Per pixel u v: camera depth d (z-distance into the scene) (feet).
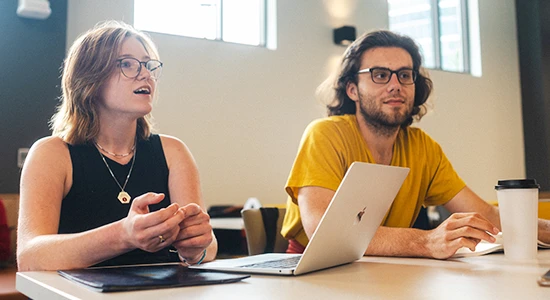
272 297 2.52
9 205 10.18
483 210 6.55
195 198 5.62
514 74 23.81
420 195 6.72
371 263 3.94
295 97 18.10
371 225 3.84
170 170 5.70
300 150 5.85
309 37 18.47
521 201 4.19
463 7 23.21
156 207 5.45
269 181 17.49
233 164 16.83
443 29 22.58
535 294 2.52
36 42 13.10
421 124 21.02
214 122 16.55
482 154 22.62
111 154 5.40
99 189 5.19
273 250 7.10
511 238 4.23
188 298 2.51
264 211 7.12
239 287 2.81
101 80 5.11
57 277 3.29
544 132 22.94
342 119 6.43
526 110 23.52
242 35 17.78
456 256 4.36
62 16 13.47
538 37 23.08
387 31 6.70
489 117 22.93
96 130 5.28
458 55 22.98
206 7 17.06
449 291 2.64
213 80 16.61
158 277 3.04
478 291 2.63
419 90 7.07
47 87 13.15
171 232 3.67
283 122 17.84
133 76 5.14
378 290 2.69
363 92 6.42
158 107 15.60
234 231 11.19
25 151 12.79
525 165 23.61
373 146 6.52
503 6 23.80
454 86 22.06
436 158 6.83
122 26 5.42
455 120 21.97
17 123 12.77
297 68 18.17
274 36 17.88
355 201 3.36
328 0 18.94
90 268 3.69
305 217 5.31
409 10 21.57
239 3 17.72
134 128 5.54
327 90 7.19
